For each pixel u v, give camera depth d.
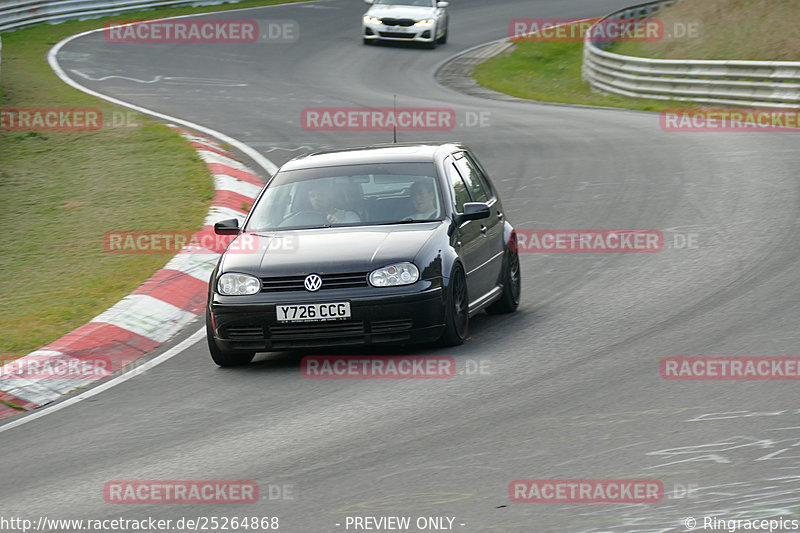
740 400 23.06
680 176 56.09
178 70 103.94
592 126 75.94
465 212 31.27
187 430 24.06
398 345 30.62
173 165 60.28
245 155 64.75
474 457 20.58
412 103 88.62
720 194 50.88
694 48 113.62
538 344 29.55
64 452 23.30
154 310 35.59
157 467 21.59
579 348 28.78
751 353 26.80
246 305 28.30
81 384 29.50
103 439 23.98
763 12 115.38
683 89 92.06
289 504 18.83
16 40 116.69
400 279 28.20
